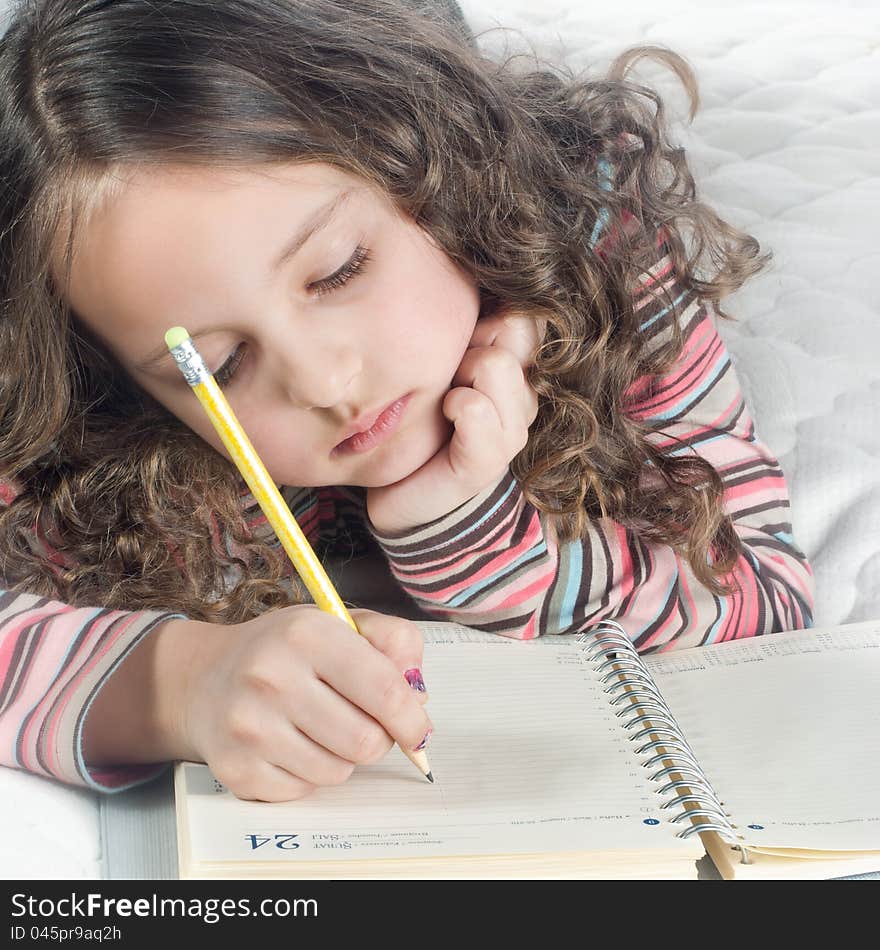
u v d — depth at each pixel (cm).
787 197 158
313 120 77
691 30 221
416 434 82
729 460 103
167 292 73
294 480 82
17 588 92
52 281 80
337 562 108
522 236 90
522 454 94
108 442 96
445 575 87
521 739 75
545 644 88
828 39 216
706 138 176
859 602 102
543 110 107
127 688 73
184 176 72
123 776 75
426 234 82
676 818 66
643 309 102
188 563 96
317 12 86
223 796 68
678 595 92
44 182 76
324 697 67
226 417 68
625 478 97
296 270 73
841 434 119
